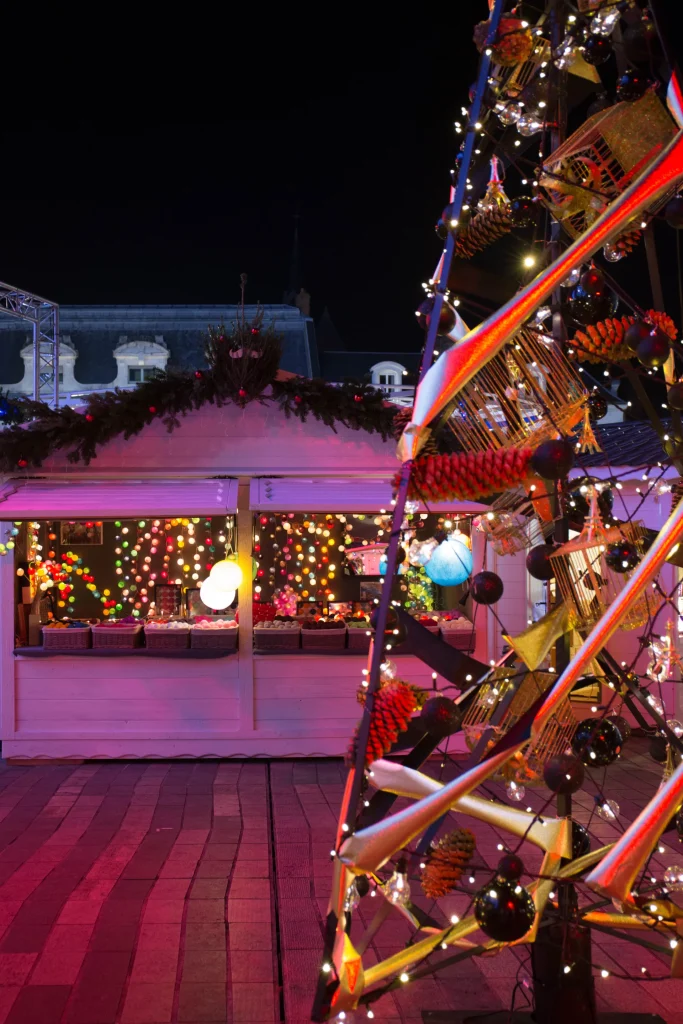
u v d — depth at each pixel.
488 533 3.42
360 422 8.62
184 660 8.55
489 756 2.59
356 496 8.24
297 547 10.49
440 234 3.27
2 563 8.53
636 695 3.04
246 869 5.64
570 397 3.00
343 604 10.16
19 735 8.46
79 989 4.10
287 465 8.70
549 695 2.61
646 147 2.94
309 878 5.48
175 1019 3.85
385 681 2.76
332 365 39.16
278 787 7.65
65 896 5.19
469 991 4.09
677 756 3.03
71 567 10.38
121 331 33.81
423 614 9.34
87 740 8.48
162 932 4.70
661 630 9.45
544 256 3.18
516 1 3.22
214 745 8.54
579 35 2.89
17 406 8.51
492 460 2.80
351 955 2.62
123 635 8.46
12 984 4.14
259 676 8.59
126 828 6.50
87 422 8.45
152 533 10.42
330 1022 3.71
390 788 2.70
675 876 2.86
